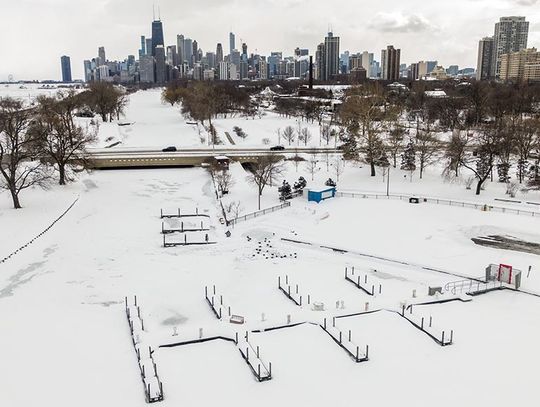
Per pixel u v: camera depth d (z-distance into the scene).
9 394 32.09
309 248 59.12
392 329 40.09
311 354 36.62
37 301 46.03
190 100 180.88
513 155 102.69
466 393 32.31
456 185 84.50
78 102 179.25
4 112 106.56
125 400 31.53
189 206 77.62
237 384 33.12
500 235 62.44
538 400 31.72
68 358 36.28
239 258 56.41
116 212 74.44
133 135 147.25
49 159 91.94
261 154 106.50
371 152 90.44
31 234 62.62
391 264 54.22
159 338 38.41
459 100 162.62
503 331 39.91
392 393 32.25
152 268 53.81
